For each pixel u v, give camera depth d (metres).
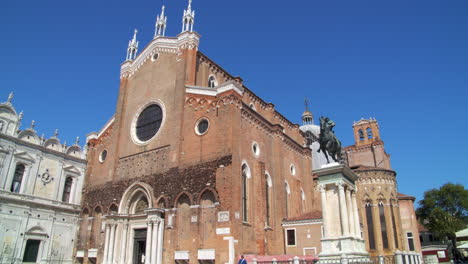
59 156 47.53
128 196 41.03
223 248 31.48
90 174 48.38
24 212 42.00
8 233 39.94
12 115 43.09
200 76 45.31
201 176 35.47
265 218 37.25
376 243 50.31
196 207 34.41
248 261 31.22
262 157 40.50
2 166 40.78
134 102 47.06
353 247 25.58
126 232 39.03
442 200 77.25
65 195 47.69
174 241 34.78
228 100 36.69
